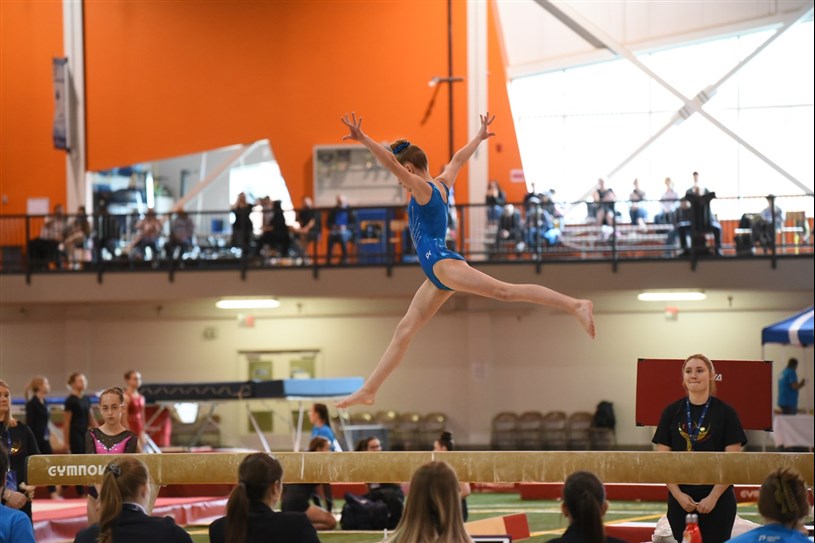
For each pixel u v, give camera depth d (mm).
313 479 6680
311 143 24859
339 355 25375
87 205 25359
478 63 24547
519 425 24406
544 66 25000
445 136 24547
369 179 24609
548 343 24891
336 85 24781
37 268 23531
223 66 25062
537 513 14508
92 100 25328
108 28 25281
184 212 23250
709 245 21781
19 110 25469
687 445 7062
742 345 24172
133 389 15344
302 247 23125
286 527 5156
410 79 24656
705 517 7004
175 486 16531
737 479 6355
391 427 24453
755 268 21594
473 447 24594
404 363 25203
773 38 24094
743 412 8281
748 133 24906
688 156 24891
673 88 24547
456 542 4906
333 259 24172
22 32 25438
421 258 5938
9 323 25781
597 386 24672
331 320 25453
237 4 25000
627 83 25047
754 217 21844
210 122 25062
